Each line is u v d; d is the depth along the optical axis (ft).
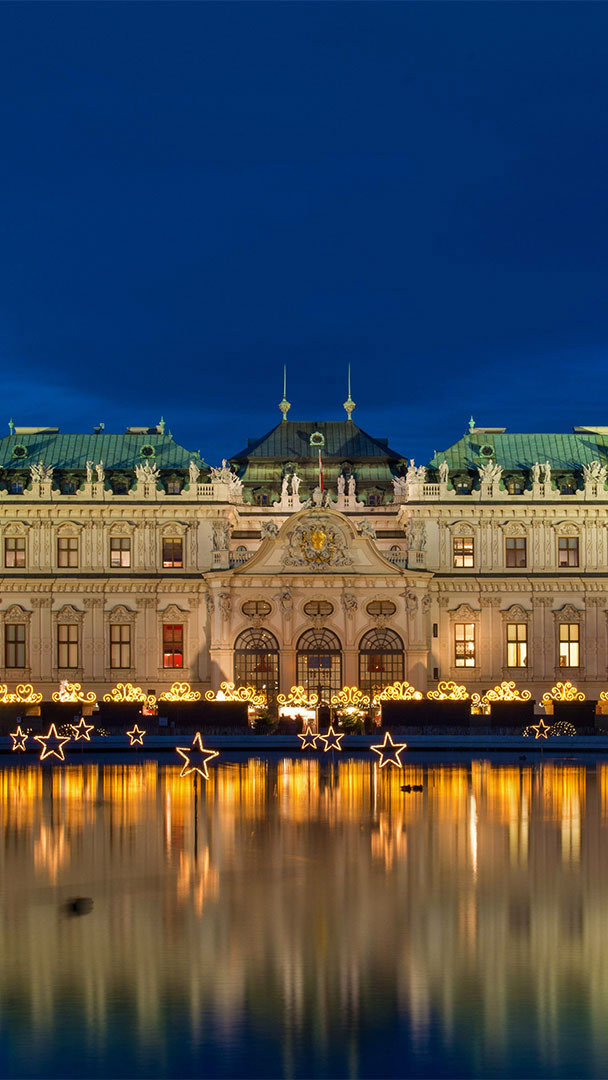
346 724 381.19
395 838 189.98
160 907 146.10
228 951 127.85
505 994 114.93
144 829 198.29
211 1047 103.55
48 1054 102.42
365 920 139.85
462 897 150.51
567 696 456.86
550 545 474.49
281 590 452.35
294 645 451.53
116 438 495.82
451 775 275.59
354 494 508.12
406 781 262.06
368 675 453.99
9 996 115.03
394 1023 108.37
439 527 474.90
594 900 148.46
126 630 468.34
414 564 456.86
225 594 450.30
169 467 481.87
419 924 137.90
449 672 470.39
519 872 164.66
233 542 495.82
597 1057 101.50
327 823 204.13
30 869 167.32
